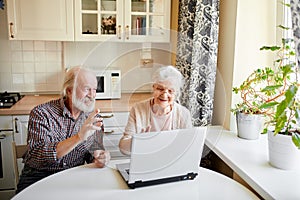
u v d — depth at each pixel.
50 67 2.98
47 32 2.61
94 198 1.23
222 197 1.26
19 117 2.44
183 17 2.28
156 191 1.30
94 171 1.48
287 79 1.60
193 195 1.27
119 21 2.66
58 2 2.58
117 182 1.37
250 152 1.63
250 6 1.91
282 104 1.19
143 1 2.69
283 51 1.77
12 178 2.53
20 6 2.54
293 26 1.31
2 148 2.47
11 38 2.57
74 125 1.75
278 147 1.41
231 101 1.98
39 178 1.68
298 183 1.28
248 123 1.81
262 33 1.96
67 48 2.97
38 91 2.99
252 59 1.98
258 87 1.90
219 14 2.11
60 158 1.62
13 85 2.96
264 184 1.27
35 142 1.63
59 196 1.24
